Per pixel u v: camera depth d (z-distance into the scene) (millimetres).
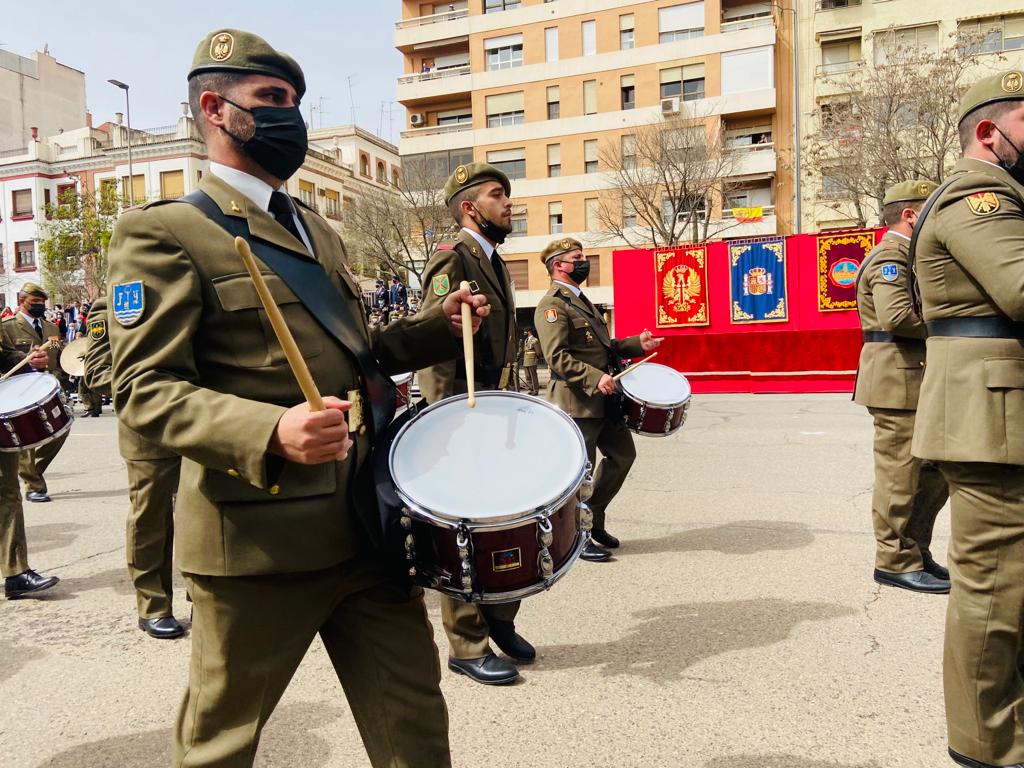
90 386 4324
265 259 1765
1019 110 2463
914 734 2811
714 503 6305
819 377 13406
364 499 1832
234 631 1730
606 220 30547
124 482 8328
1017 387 2436
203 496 1735
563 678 3375
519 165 35094
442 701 1951
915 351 4156
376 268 33656
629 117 32969
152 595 4105
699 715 3004
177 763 1762
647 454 8562
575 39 34000
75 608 4531
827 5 30203
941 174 19984
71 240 33906
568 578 4656
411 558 1894
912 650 3506
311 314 1794
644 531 5605
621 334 14375
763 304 13594
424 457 2088
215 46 1830
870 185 21188
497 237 3723
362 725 1909
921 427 2627
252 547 1697
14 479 4789
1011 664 2473
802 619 3891
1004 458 2377
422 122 37656
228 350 1705
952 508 2570
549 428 2324
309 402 1521
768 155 30578
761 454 8258
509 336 3662
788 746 2760
